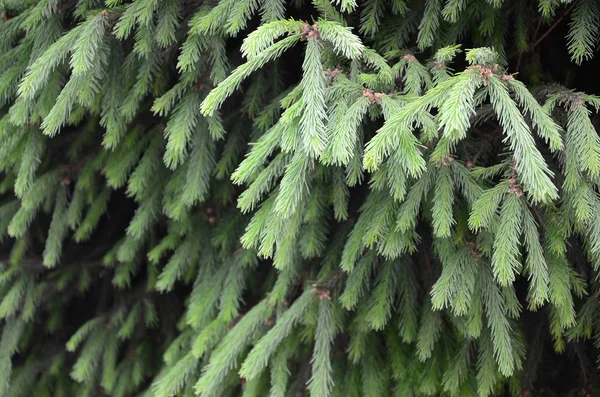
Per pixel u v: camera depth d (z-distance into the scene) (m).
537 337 1.88
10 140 1.87
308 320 1.77
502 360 1.44
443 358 1.76
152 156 2.00
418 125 1.22
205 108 1.23
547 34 1.75
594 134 1.23
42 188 2.19
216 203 2.22
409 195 1.37
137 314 2.52
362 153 1.40
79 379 2.32
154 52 1.67
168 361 2.14
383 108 1.25
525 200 1.28
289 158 1.39
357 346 1.79
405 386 1.76
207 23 1.43
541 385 1.98
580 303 1.67
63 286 2.55
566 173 1.26
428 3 1.49
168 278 2.08
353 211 1.96
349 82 1.32
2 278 2.37
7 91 1.67
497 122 1.63
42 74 1.45
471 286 1.40
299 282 1.97
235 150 1.97
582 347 1.89
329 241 1.98
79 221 2.48
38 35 1.65
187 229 2.16
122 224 2.73
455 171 1.38
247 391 1.95
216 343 2.03
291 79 2.06
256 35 1.22
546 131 1.18
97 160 2.20
